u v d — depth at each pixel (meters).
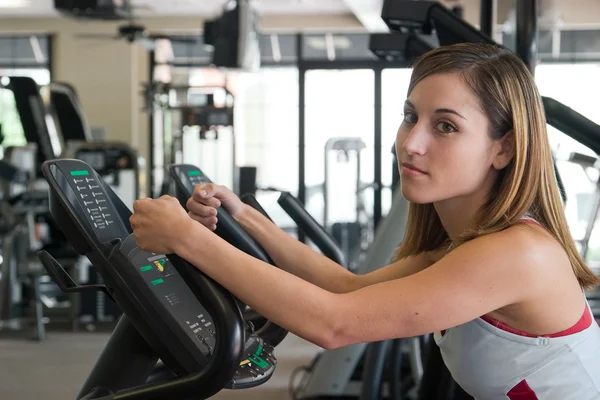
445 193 1.25
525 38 2.65
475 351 1.28
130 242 1.27
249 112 11.91
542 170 1.28
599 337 1.32
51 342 5.94
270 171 11.87
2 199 5.90
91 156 7.00
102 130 8.93
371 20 10.56
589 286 1.34
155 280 1.27
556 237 1.29
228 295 1.12
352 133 10.60
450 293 1.16
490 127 1.24
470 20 5.33
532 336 1.25
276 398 4.21
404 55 3.41
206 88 9.88
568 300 1.25
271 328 1.56
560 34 8.27
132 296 1.24
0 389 4.48
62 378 4.77
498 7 3.29
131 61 11.72
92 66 11.77
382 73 9.58
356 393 4.02
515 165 1.25
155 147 11.76
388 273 1.60
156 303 1.24
